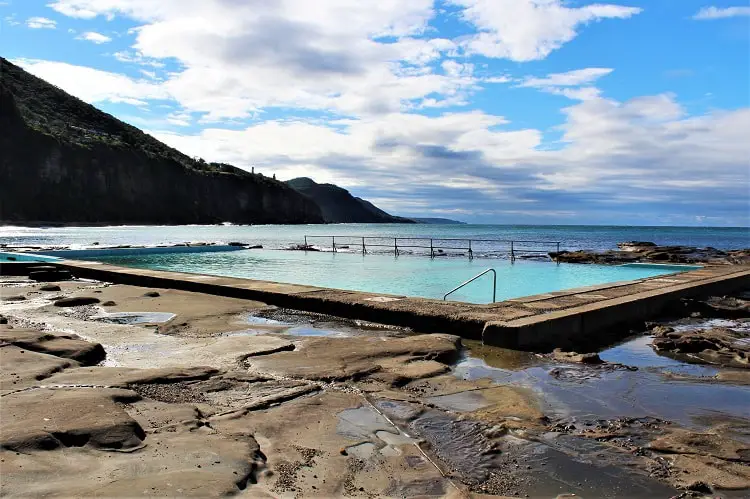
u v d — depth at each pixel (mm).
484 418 4125
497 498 2924
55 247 27719
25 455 2910
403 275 17484
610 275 17859
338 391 4680
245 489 2830
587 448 3604
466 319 7016
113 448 3131
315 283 15273
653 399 4684
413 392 4746
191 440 3375
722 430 3967
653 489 3059
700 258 22969
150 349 6129
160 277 11875
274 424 3857
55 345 5641
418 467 3268
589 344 7020
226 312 8602
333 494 2881
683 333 7188
